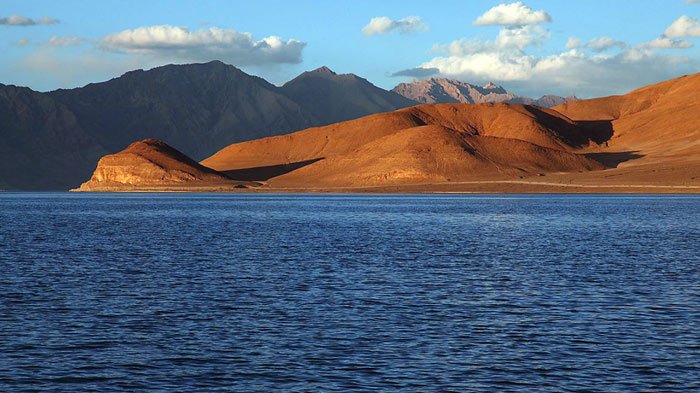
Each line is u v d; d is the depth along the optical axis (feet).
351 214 471.62
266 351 103.30
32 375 92.53
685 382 90.27
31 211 540.11
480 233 312.09
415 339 109.91
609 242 266.98
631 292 151.02
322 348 104.73
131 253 227.61
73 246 250.98
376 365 96.89
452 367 96.02
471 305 136.15
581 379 91.30
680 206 556.92
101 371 94.22
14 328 116.67
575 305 136.36
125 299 142.31
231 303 138.10
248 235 301.22
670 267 192.03
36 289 154.20
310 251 233.55
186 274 177.99
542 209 522.47
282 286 158.51
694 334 112.88
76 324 119.85
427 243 263.08
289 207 583.17
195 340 109.29
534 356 100.99
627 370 94.79
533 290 153.58
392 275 176.35
